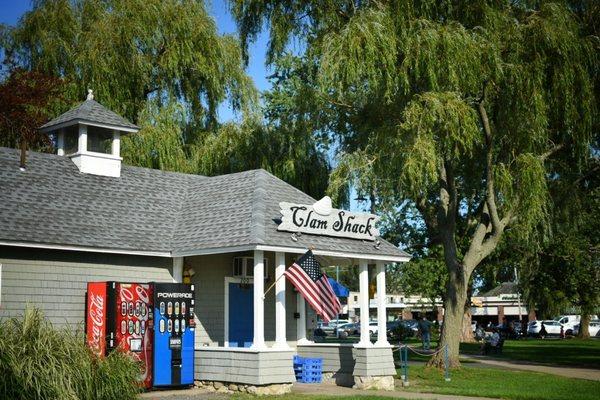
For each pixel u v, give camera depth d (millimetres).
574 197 26812
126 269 17953
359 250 19188
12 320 13672
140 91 30594
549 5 22641
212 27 31891
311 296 17406
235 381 17000
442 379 22250
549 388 19906
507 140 23328
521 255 38781
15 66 30203
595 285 42844
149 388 16859
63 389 12461
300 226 18047
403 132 21781
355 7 23859
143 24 30000
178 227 19453
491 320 89188
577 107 23047
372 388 18734
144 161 28719
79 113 20188
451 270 25688
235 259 19984
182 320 17469
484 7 22516
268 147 29641
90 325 16750
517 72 21969
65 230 16891
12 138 28562
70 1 30438
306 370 19781
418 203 26812
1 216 16250
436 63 21469
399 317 80562
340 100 24797
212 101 32219
